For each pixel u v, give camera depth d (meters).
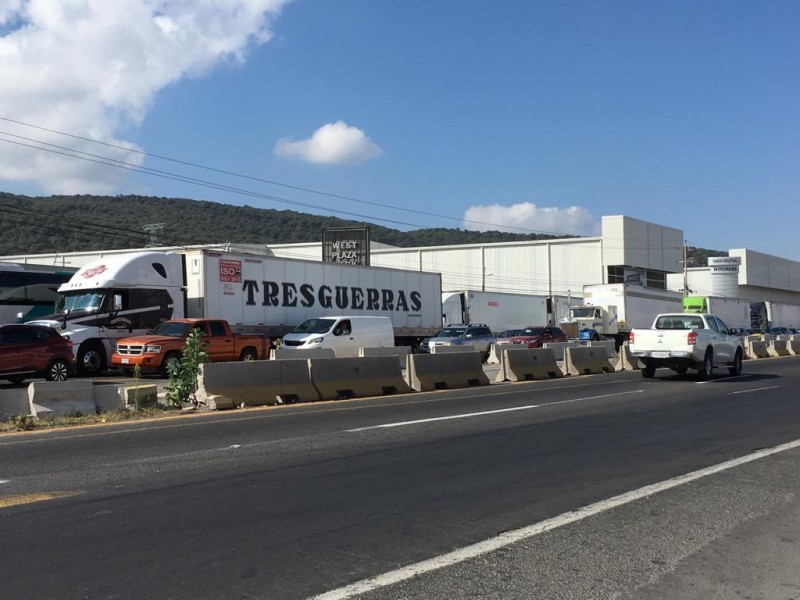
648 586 4.93
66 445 10.05
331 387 16.12
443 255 79.94
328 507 6.83
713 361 21.56
